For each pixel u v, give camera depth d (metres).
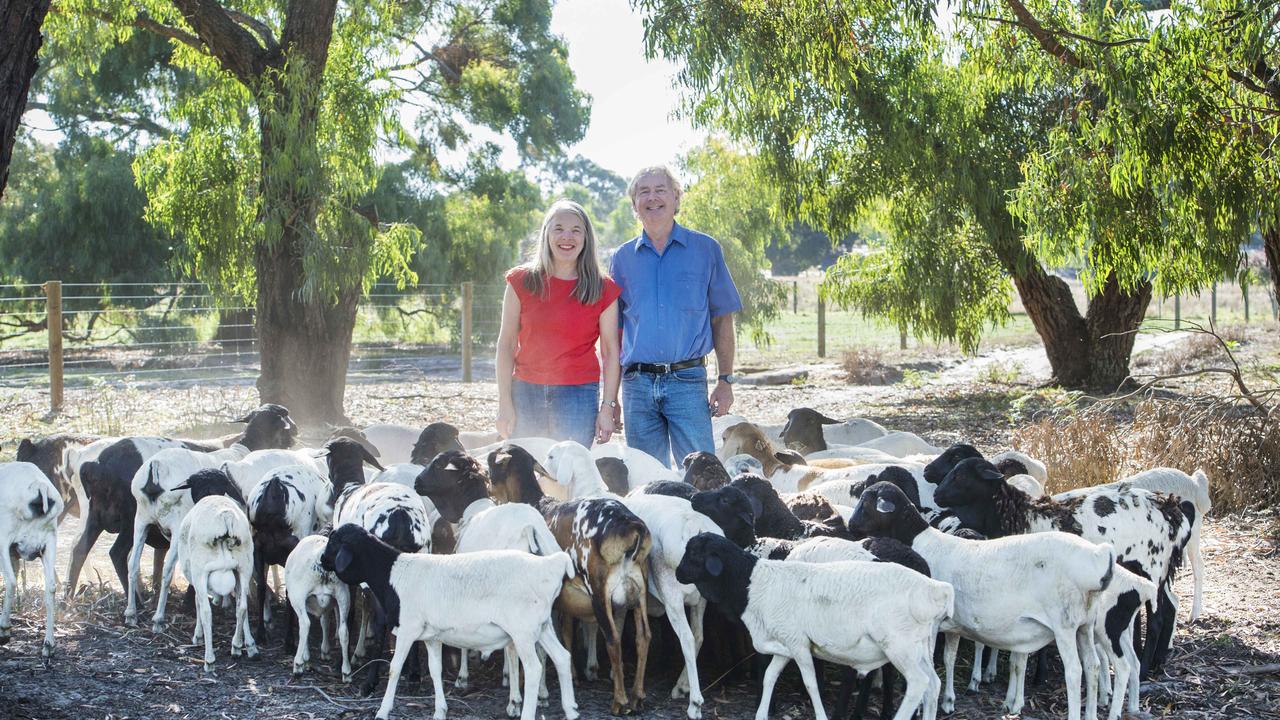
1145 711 5.94
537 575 5.54
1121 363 19.33
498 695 6.23
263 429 8.70
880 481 6.23
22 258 27.45
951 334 19.42
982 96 16.61
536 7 27.73
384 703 5.71
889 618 5.26
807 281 62.12
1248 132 11.40
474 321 28.28
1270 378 13.95
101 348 28.05
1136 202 12.24
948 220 18.00
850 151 18.19
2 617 6.62
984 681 6.48
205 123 15.12
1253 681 6.30
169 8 16.00
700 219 22.67
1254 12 10.24
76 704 5.70
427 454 7.90
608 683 6.52
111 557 7.69
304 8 14.16
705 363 8.10
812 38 14.60
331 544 5.83
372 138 15.10
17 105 5.44
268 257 14.46
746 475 6.54
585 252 7.59
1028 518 6.62
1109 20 12.00
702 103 16.64
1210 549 9.07
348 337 15.02
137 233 27.78
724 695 6.25
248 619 7.14
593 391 7.88
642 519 6.23
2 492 6.47
